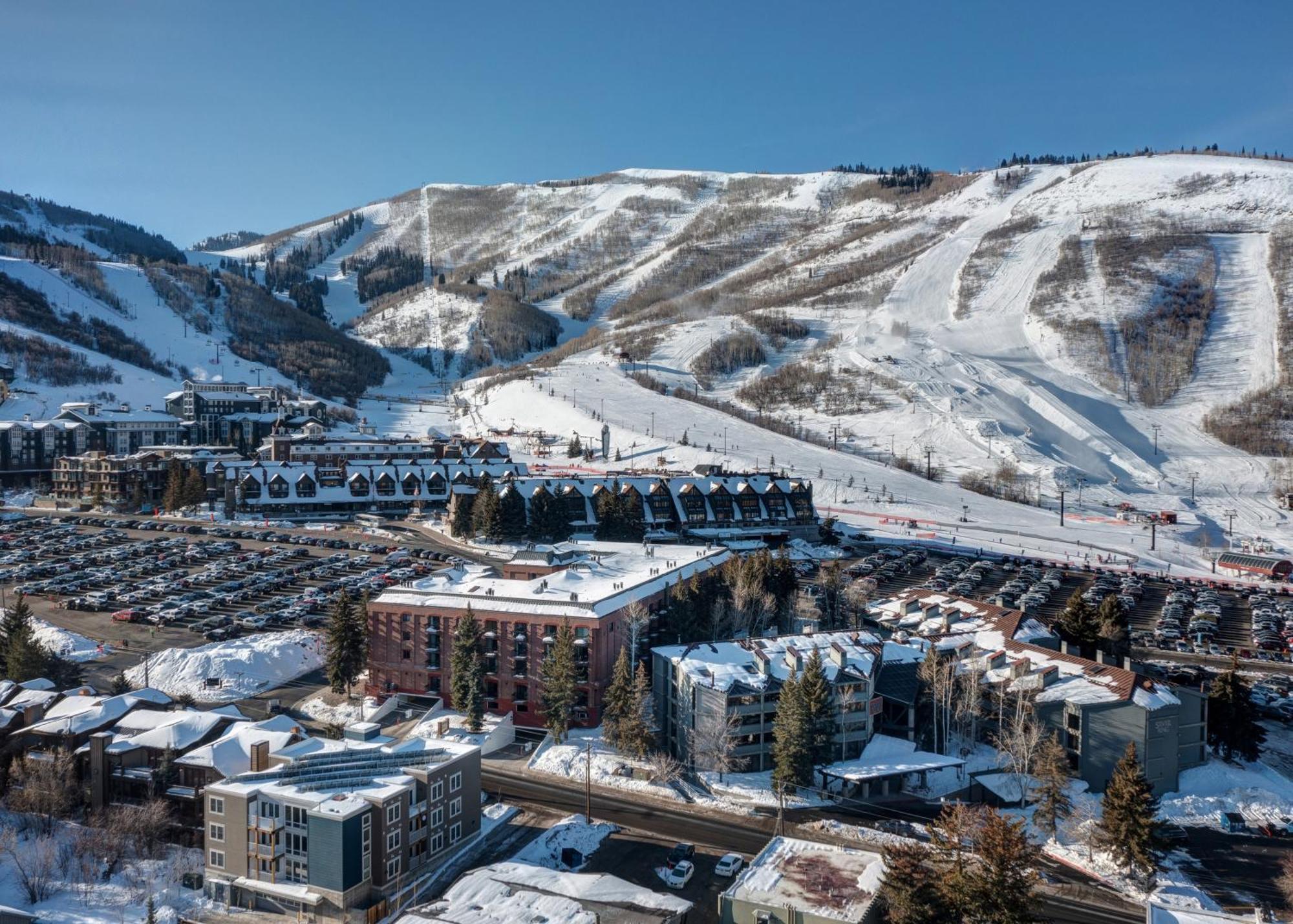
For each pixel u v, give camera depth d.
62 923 77.50
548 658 119.94
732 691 107.31
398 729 119.06
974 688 111.81
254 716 122.38
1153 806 86.38
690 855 88.62
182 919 79.75
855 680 108.88
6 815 95.38
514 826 96.62
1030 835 93.19
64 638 147.38
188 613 163.00
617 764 109.44
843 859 80.88
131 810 91.81
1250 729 110.62
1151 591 199.25
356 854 81.00
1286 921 80.56
